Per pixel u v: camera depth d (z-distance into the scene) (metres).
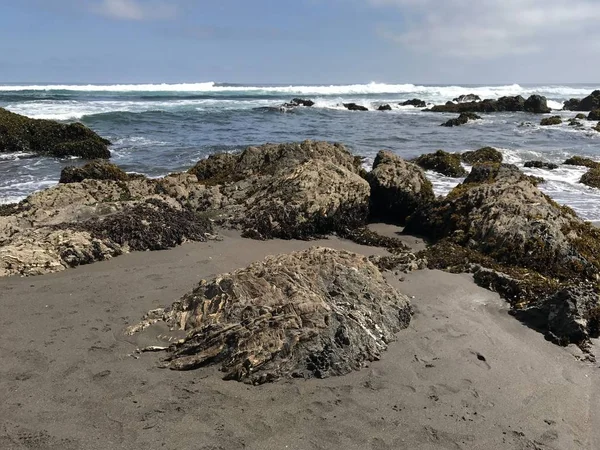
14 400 4.36
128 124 29.12
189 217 9.80
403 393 4.77
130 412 4.27
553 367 5.43
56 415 4.20
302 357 4.94
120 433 4.02
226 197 11.91
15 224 8.91
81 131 21.34
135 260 8.05
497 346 5.74
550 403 4.80
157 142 23.05
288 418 4.32
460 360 5.39
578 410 4.73
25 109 32.97
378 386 4.85
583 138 27.22
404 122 35.59
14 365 4.88
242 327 5.02
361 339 5.29
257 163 14.55
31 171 16.78
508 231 8.40
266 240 9.62
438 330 5.99
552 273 7.76
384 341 5.58
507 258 8.11
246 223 10.06
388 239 9.91
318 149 14.44
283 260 6.13
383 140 25.16
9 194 13.22
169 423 4.16
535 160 20.03
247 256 8.50
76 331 5.57
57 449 3.83
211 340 5.05
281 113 39.66
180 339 5.27
